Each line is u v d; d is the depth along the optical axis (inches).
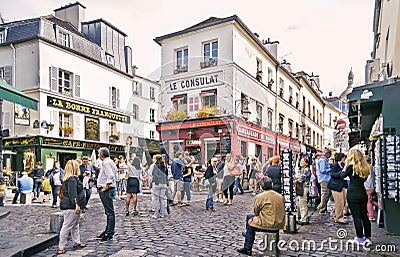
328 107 1556.3
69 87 824.3
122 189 517.0
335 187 287.1
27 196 439.5
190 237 239.3
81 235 247.1
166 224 288.5
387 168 230.4
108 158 238.8
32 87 740.0
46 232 242.7
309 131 1238.9
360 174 219.1
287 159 256.1
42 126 729.6
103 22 968.9
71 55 822.5
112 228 234.1
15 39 768.9
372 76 407.5
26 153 723.4
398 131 233.9
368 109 326.0
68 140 780.0
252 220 196.1
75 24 960.9
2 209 362.3
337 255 195.9
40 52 743.7
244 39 748.0
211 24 713.6
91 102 865.5
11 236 230.7
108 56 968.3
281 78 977.5
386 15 398.9
